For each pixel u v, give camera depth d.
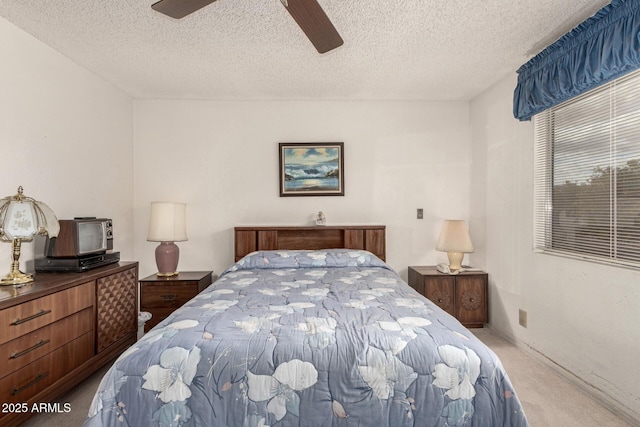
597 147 2.19
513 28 2.28
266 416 1.35
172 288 3.23
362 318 1.72
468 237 3.40
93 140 3.03
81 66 2.86
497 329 3.24
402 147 3.79
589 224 2.26
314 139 3.77
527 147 2.82
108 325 2.51
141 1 1.99
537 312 2.69
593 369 2.15
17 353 1.74
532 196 2.76
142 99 3.68
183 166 3.71
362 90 3.46
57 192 2.60
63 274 2.31
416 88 3.40
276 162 3.76
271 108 3.75
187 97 3.65
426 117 3.79
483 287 3.36
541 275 2.65
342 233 3.70
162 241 3.32
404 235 3.79
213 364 1.39
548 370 2.50
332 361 1.41
